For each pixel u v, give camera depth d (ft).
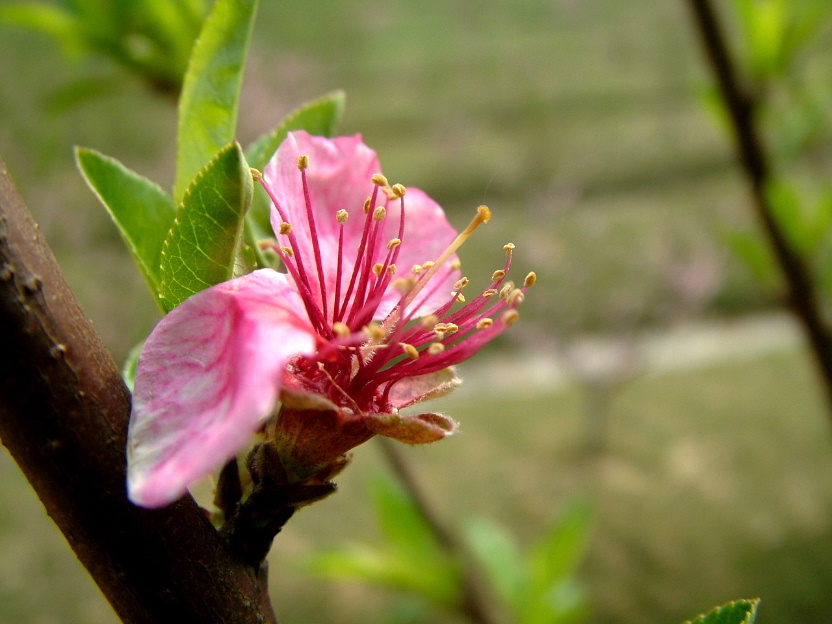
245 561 0.18
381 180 0.21
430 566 0.50
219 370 0.16
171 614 0.17
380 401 0.21
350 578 0.67
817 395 0.87
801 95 0.47
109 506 0.16
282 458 0.18
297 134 0.22
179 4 0.41
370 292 0.22
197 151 0.21
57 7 0.41
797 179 0.72
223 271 0.17
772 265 0.45
